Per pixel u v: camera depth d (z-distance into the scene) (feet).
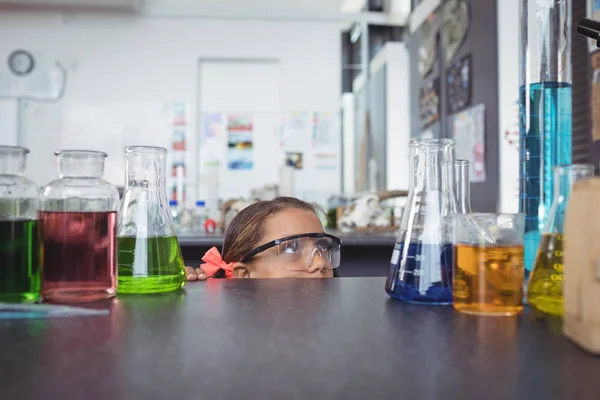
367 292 1.99
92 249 1.81
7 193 1.71
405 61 15.97
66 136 15.90
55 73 15.78
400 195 8.87
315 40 16.71
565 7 2.12
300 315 1.59
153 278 1.97
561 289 1.62
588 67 6.55
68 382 1.03
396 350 1.24
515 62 9.29
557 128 2.07
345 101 16.96
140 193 2.11
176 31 16.20
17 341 1.30
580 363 1.16
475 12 10.27
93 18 15.90
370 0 16.66
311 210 3.70
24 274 1.72
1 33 15.56
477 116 10.19
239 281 2.30
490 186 9.65
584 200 1.24
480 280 1.62
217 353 1.21
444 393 1.00
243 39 16.47
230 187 16.53
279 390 1.00
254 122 16.63
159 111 16.15
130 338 1.33
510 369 1.12
